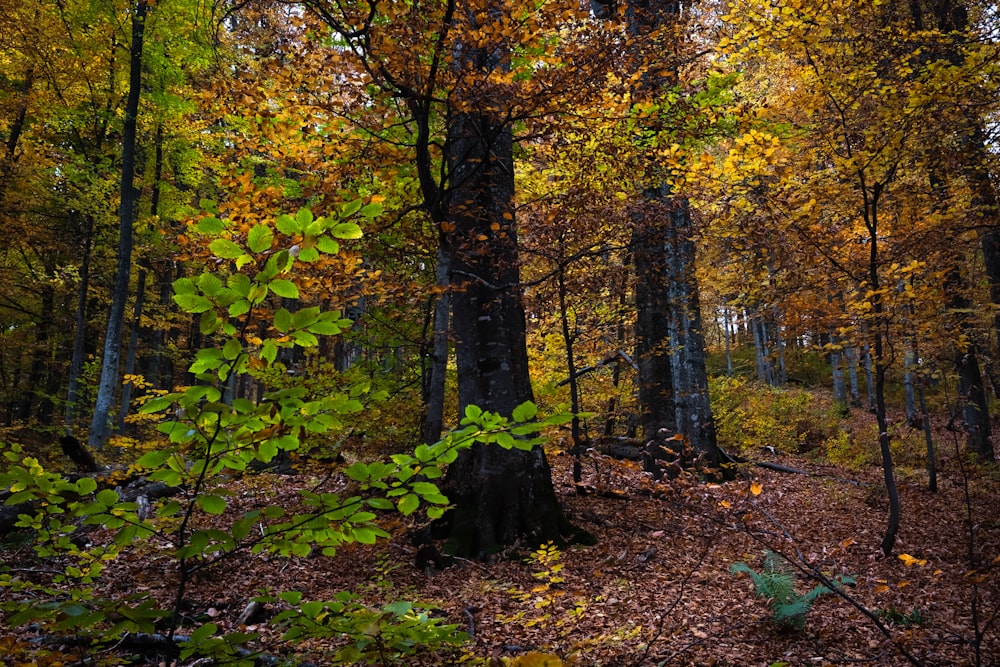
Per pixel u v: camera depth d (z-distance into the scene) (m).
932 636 4.38
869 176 6.78
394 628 1.90
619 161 7.15
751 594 5.29
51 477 1.60
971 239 7.46
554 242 7.33
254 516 1.62
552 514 7.12
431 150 7.45
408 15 4.95
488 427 1.70
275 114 5.82
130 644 3.73
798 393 20.45
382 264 7.44
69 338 18.09
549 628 4.48
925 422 10.79
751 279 7.74
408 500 1.71
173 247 6.12
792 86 8.43
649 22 6.27
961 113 6.64
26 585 2.05
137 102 11.84
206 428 1.57
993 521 8.22
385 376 8.85
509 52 5.32
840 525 8.31
